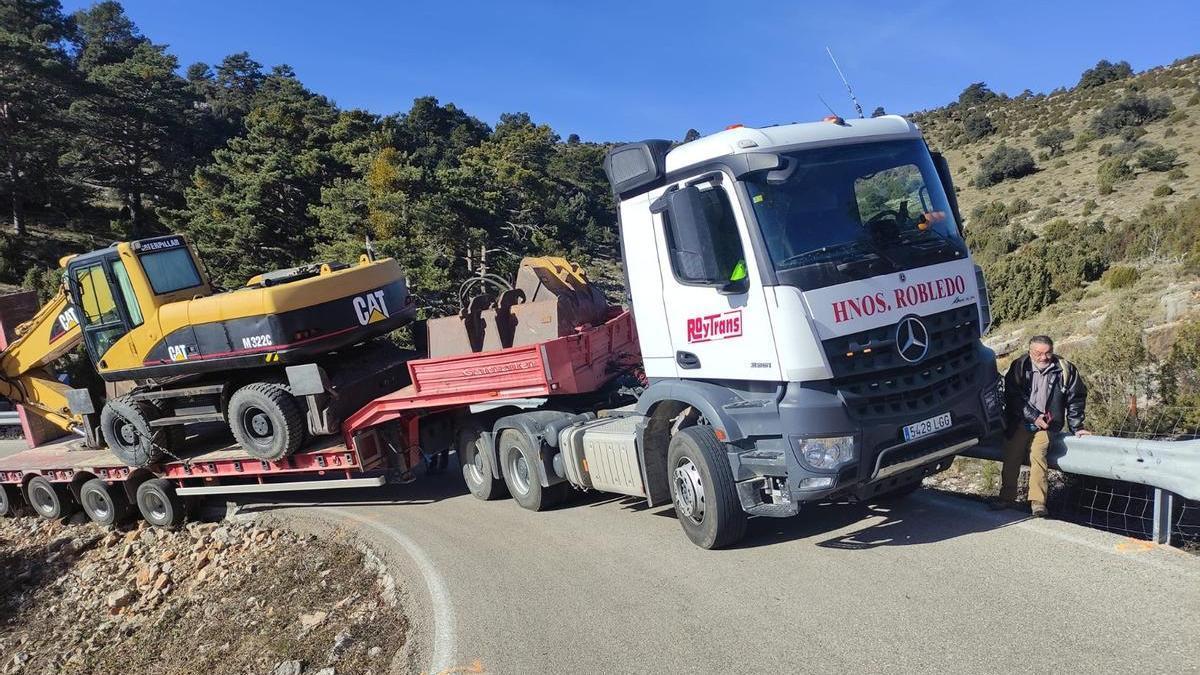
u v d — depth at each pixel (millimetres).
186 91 78562
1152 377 7758
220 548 10242
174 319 9406
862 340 5473
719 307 5945
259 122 50875
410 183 40500
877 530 6367
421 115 101250
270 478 10602
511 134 74062
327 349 9273
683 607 5395
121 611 9297
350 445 9461
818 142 5863
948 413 5707
